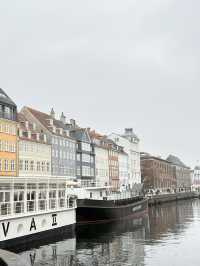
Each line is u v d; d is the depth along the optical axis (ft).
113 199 173.88
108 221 161.58
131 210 191.31
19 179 103.40
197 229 147.02
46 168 229.66
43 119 245.65
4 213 96.84
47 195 117.70
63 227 124.57
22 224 102.68
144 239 121.39
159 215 223.92
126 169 372.99
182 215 219.20
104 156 320.09
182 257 92.58
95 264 86.02
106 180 319.88
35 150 220.23
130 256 94.27
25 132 217.15
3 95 199.82
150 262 87.76
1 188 96.58
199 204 353.92
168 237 125.70
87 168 283.38
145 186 438.81
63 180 127.44
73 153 265.13
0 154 188.96
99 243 113.19
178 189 547.90
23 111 241.35
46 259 90.33
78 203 147.23
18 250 99.81
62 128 256.73
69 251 100.32
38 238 109.91
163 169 496.64
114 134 386.32
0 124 190.49
